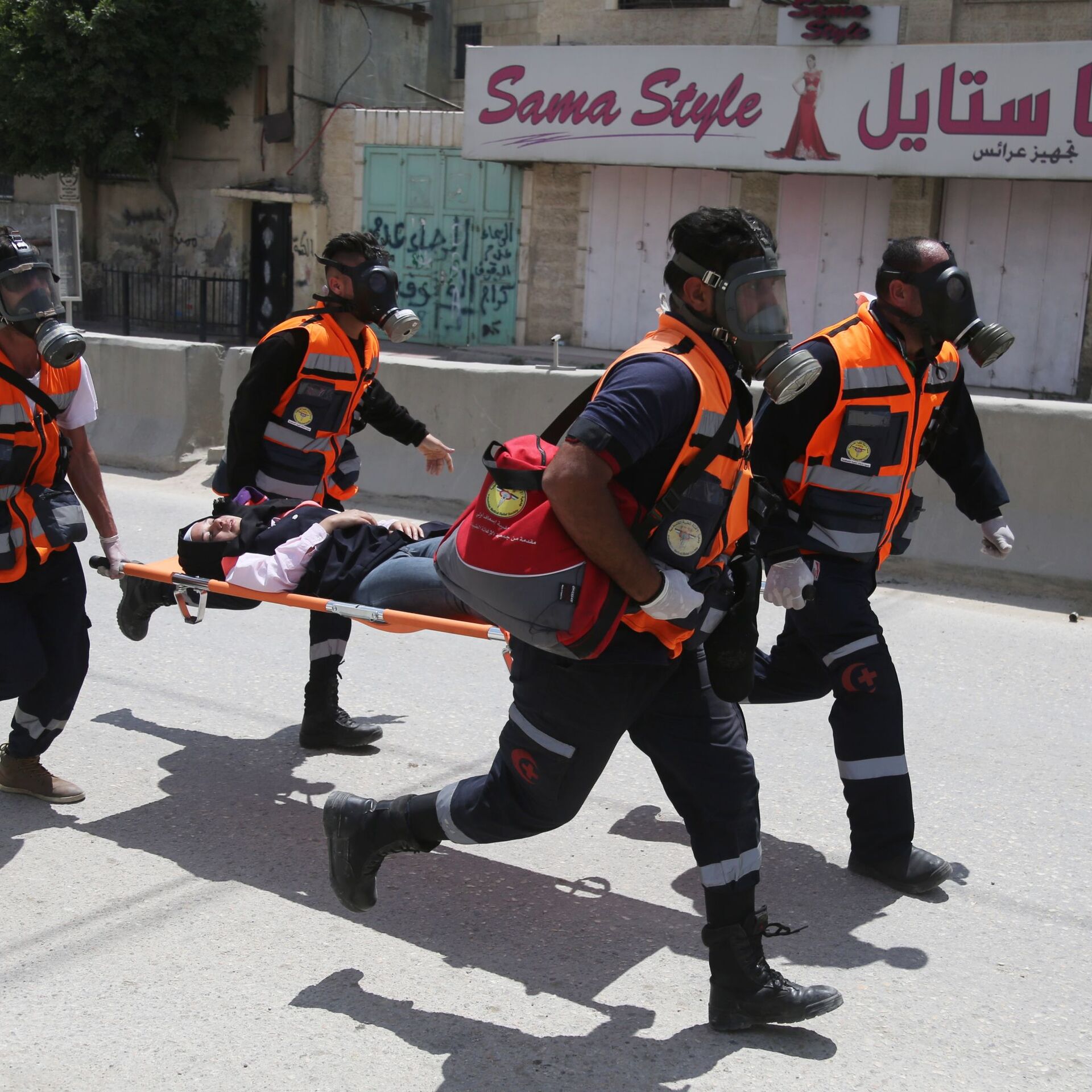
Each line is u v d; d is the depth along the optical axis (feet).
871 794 13.33
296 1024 10.59
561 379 29.55
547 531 9.29
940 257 12.42
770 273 9.34
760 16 56.59
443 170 65.16
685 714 10.35
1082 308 52.34
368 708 18.51
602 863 13.85
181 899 12.76
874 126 51.55
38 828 14.30
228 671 19.99
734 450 9.66
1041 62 47.91
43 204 78.43
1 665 13.55
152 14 68.95
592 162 57.41
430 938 12.13
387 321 15.66
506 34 84.64
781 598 12.85
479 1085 9.82
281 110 70.59
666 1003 11.08
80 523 14.08
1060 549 24.80
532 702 10.03
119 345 36.04
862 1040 10.58
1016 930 12.55
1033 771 16.65
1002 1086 9.98
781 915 12.78
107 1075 9.82
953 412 14.01
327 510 15.47
